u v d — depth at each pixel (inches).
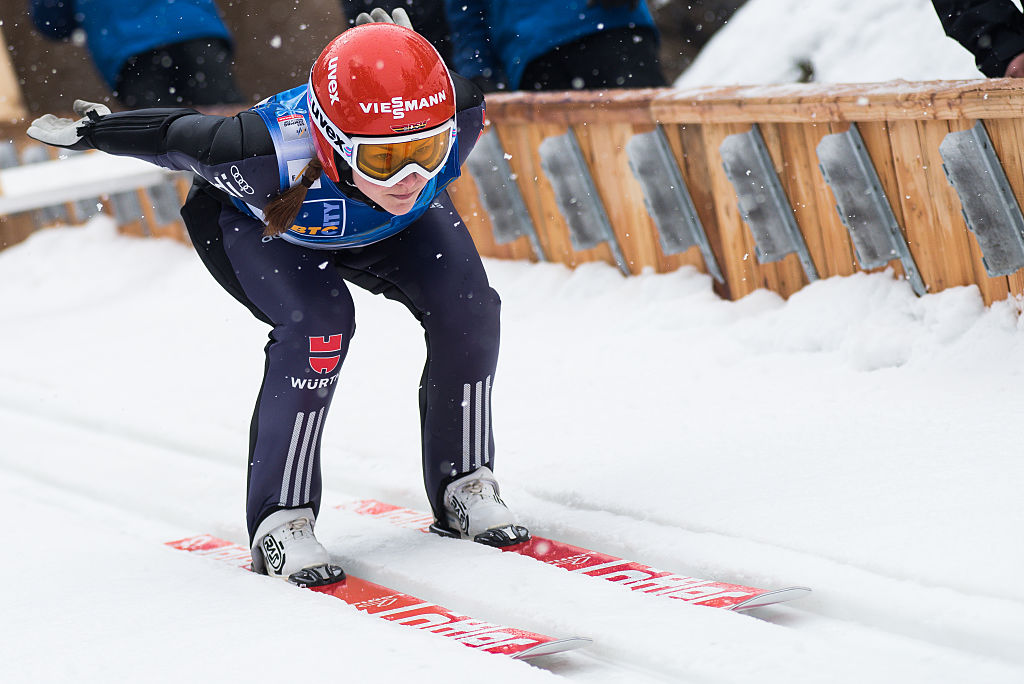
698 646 311.0
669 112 617.6
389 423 557.0
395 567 389.7
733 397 514.3
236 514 469.1
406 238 385.4
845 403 480.4
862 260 550.6
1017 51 494.6
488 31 764.0
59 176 888.3
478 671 301.9
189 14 838.5
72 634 348.5
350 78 328.8
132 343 773.3
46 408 660.7
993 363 484.7
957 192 491.5
